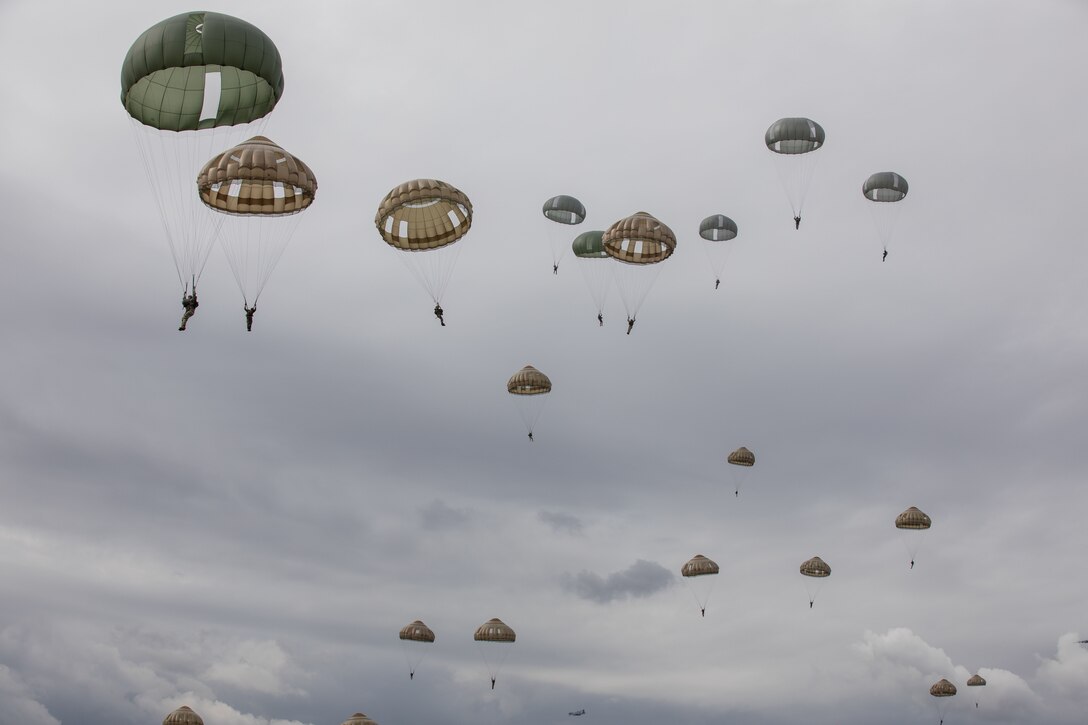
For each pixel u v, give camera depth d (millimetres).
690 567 92375
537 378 82500
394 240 59000
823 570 99688
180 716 84812
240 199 49750
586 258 91250
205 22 42031
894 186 79062
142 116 46625
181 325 49438
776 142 73188
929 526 94938
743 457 96688
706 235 84500
